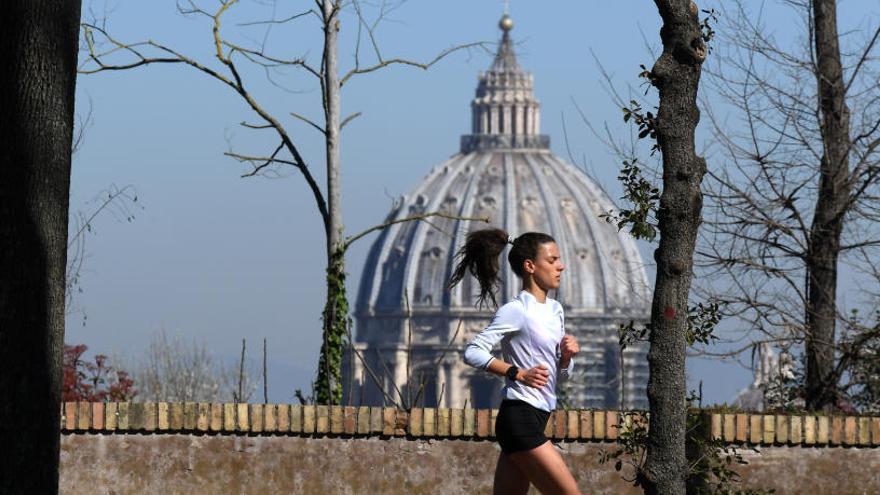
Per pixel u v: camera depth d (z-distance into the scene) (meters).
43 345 17.11
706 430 25.81
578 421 26.19
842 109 37.78
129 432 26.64
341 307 40.31
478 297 19.38
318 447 26.45
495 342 18.64
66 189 17.53
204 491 26.50
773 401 37.94
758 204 37.41
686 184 19.92
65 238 17.53
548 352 18.73
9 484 16.73
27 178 17.12
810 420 26.06
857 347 36.84
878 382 37.19
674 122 19.97
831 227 37.59
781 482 26.00
